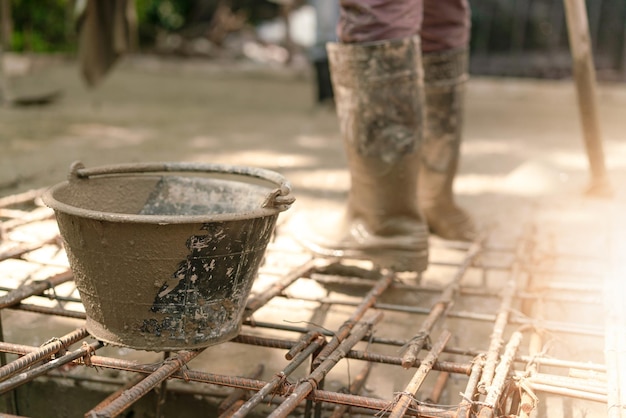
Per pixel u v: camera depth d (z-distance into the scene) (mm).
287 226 2760
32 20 7945
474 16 7406
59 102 6883
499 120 6277
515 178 3961
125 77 7242
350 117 2182
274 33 9430
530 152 4777
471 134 5543
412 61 2119
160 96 7250
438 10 2469
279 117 6379
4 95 6387
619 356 1588
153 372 1448
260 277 2350
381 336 2033
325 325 2086
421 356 1941
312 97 6914
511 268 2219
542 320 1815
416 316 2172
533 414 1690
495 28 7500
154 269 1490
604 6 6914
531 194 3629
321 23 6398
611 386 1459
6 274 2252
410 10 2117
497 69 7223
